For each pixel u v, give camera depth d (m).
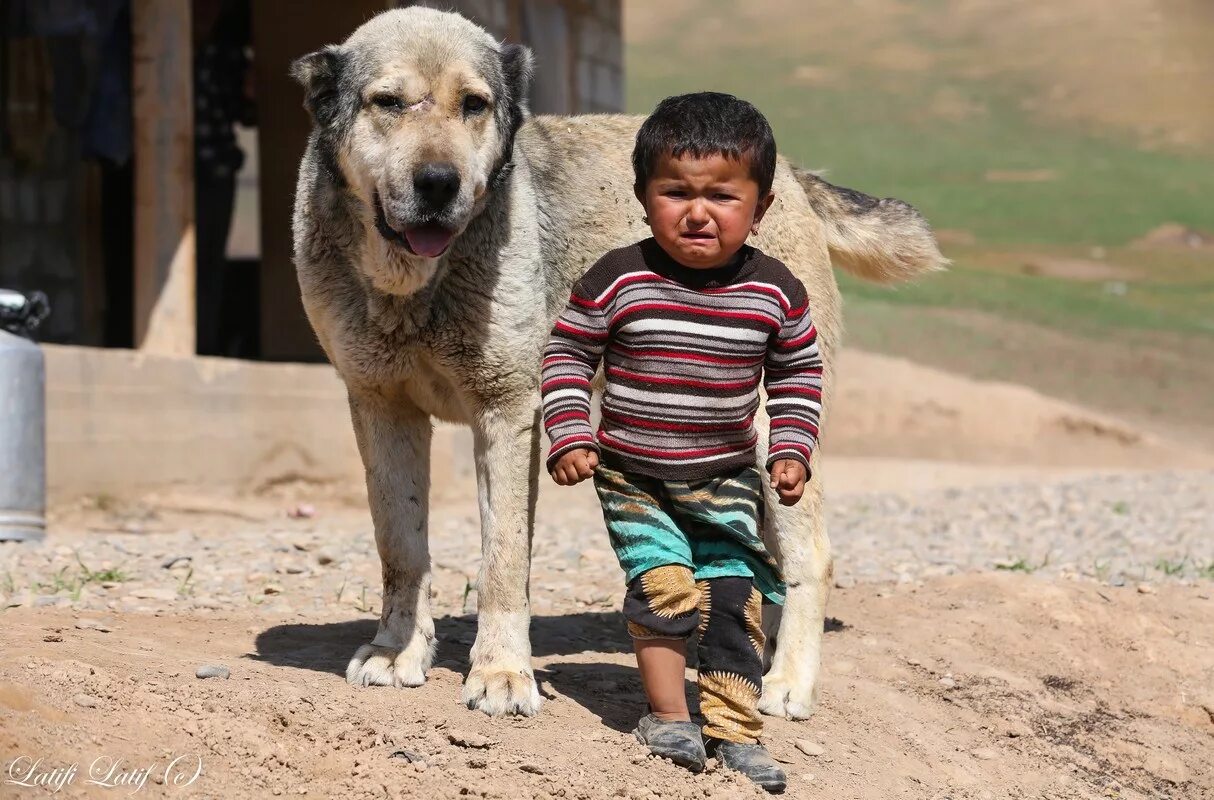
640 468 4.88
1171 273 38.91
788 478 4.82
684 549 4.91
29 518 9.97
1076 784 6.05
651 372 4.85
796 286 5.00
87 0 13.72
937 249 6.95
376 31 5.41
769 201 5.01
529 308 5.51
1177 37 65.81
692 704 5.66
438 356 5.43
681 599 4.84
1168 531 11.84
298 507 12.58
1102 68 63.25
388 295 5.32
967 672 6.92
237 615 7.09
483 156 5.30
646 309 4.85
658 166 4.77
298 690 5.11
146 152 13.02
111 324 15.86
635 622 4.89
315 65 5.39
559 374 4.88
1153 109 58.94
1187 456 22.92
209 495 12.90
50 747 4.29
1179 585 8.88
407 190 5.02
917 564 9.70
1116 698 7.08
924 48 66.12
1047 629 7.80
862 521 12.58
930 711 6.38
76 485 11.70
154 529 11.42
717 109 4.77
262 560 8.83
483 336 5.41
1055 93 60.78
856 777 5.34
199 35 15.33
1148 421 25.03
